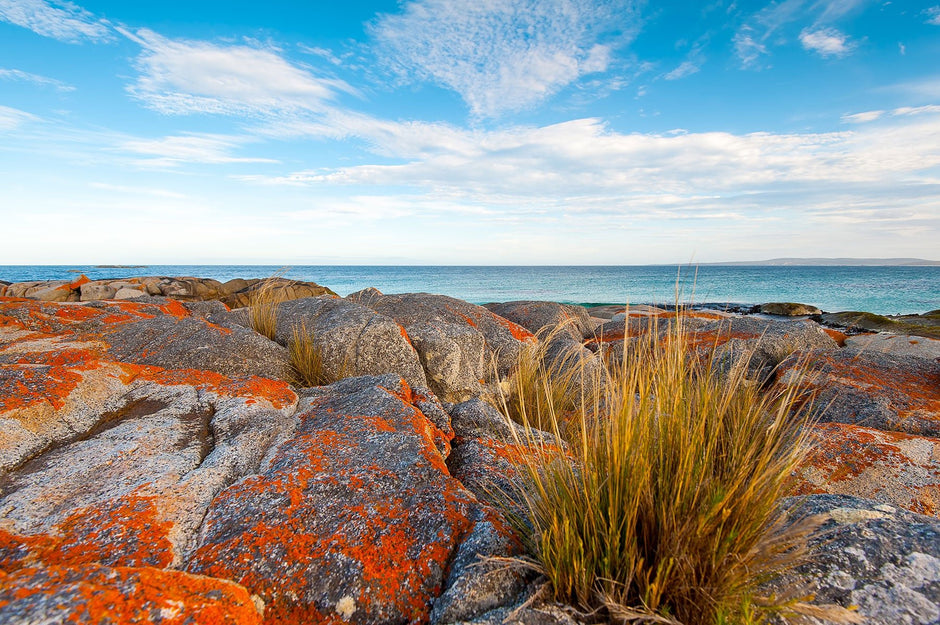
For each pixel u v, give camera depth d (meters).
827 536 2.36
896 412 5.08
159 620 1.60
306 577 2.26
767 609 1.89
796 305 28.20
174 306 8.70
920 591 1.98
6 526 2.34
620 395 2.52
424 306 9.18
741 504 1.99
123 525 2.40
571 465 2.67
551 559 2.16
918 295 46.97
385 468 3.09
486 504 2.94
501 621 1.96
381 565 2.35
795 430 2.85
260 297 8.60
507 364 8.04
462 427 4.60
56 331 6.30
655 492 2.21
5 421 3.18
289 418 3.99
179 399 4.07
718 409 2.56
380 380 4.91
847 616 1.81
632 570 1.92
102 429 3.61
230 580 2.09
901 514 2.48
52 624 1.47
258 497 2.72
